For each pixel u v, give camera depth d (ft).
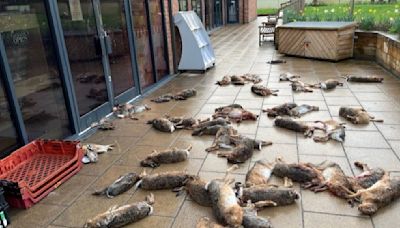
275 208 10.09
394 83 21.85
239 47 39.55
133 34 21.12
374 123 15.65
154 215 10.18
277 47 35.73
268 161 12.46
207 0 52.75
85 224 9.67
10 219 10.37
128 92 20.95
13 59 12.82
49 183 11.63
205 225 9.05
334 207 9.99
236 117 16.84
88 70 17.01
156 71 24.98
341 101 18.93
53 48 14.71
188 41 27.30
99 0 17.58
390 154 12.80
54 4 14.43
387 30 28.63
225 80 23.85
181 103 20.42
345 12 37.17
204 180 11.32
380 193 9.84
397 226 9.10
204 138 15.25
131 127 17.07
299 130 15.10
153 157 13.14
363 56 29.27
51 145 13.39
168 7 26.35
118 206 10.64
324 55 29.40
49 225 10.06
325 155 13.01
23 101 13.38
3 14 12.30
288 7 42.83
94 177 12.54
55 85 14.99
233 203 9.40
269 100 19.83
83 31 16.49
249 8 65.92
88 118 17.02
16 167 12.54
